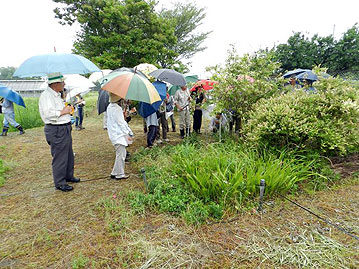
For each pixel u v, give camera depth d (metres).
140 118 12.51
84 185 4.20
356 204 3.24
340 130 4.15
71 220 3.12
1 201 3.70
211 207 3.11
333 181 3.87
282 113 4.24
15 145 7.19
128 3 13.41
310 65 14.27
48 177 4.67
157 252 2.48
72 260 2.43
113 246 2.62
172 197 3.39
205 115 9.02
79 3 13.27
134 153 5.88
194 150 4.93
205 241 2.66
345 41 13.77
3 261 2.44
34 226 3.02
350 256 2.37
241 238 2.69
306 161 4.11
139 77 3.94
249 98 5.62
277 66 5.61
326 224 2.88
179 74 6.12
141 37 14.07
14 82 33.78
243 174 3.78
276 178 3.51
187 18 20.27
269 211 3.19
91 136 8.47
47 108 3.56
